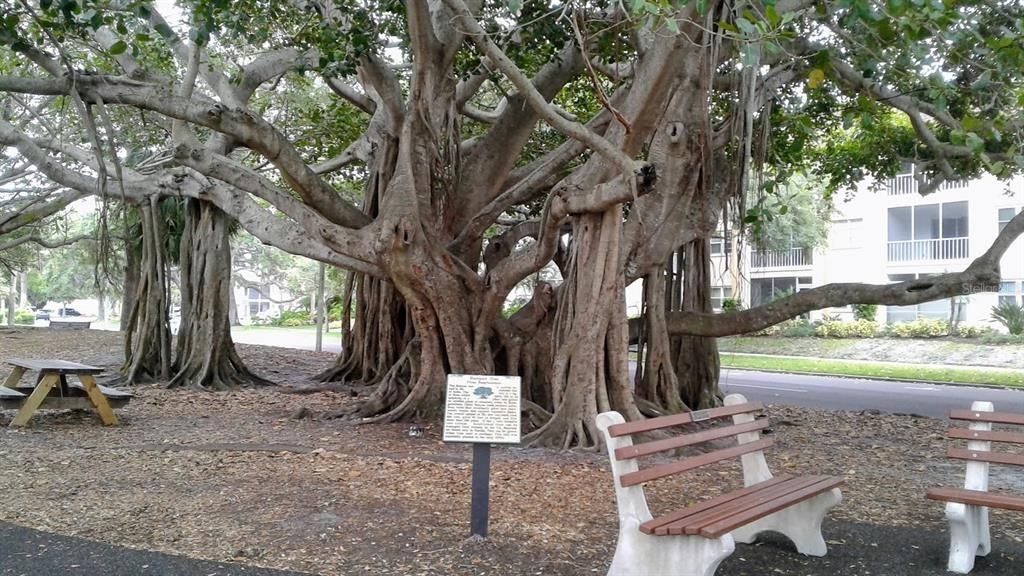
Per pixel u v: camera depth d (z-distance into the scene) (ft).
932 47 30.91
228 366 53.52
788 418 42.86
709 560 14.32
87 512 19.93
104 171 30.48
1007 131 35.29
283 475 24.41
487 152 44.24
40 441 30.04
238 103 38.60
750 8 27.84
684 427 37.09
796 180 100.27
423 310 37.01
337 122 59.31
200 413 40.22
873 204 113.19
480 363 37.29
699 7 21.39
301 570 16.05
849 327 107.86
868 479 26.16
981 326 98.73
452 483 23.84
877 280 113.39
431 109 38.01
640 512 15.42
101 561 16.25
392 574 15.97
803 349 104.99
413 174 35.81
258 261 207.21
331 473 24.86
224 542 17.70
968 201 105.40
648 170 25.29
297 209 35.35
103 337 88.12
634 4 20.56
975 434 17.79
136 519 19.36
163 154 56.49
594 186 31.53
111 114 56.13
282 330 172.55
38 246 117.50
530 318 38.93
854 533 19.45
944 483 25.53
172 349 61.67
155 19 38.93
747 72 29.78
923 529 19.92
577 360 32.40
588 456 29.37
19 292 239.50
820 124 47.37
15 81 29.35
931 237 109.19
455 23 36.29
